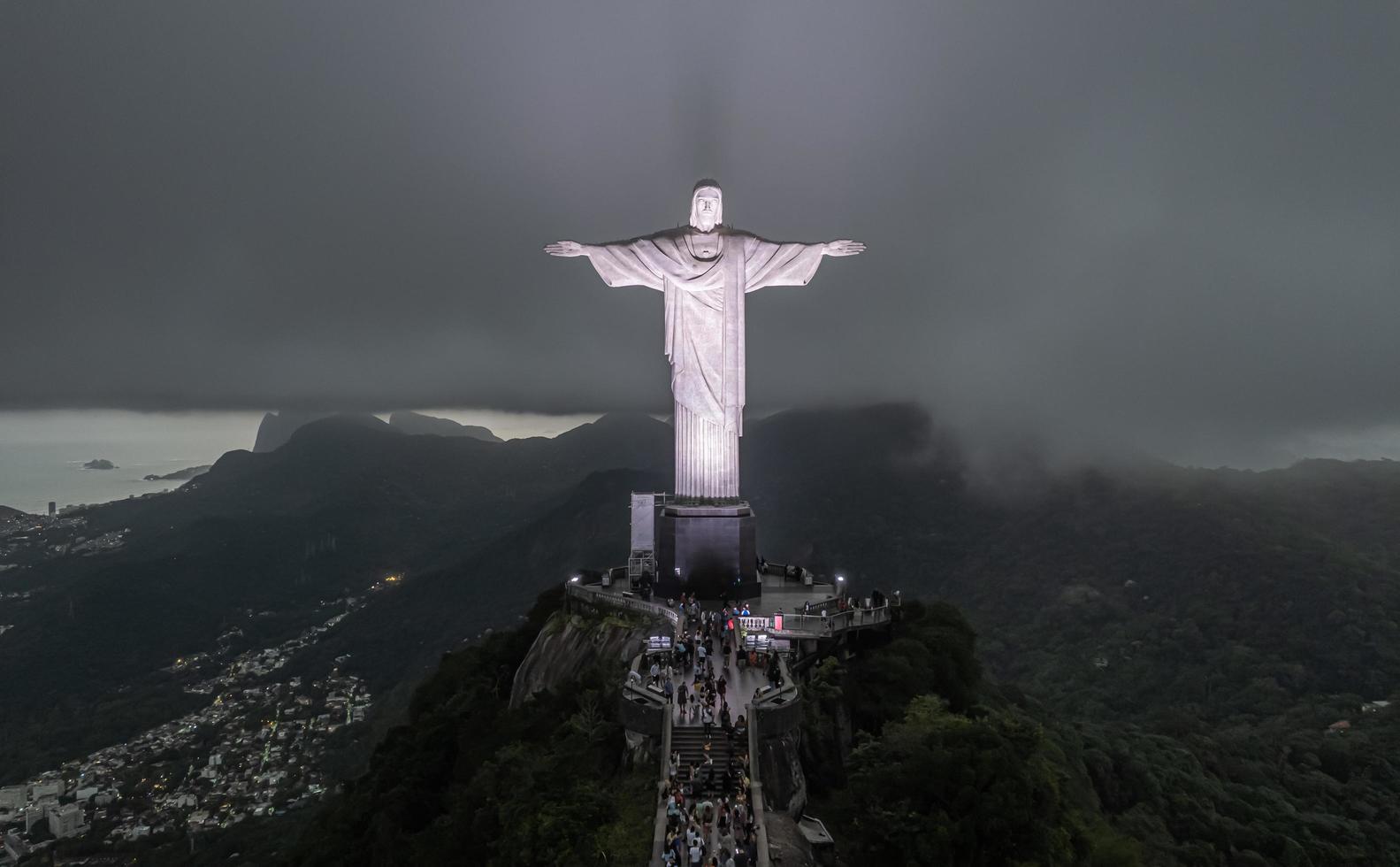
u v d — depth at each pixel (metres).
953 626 65.81
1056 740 104.38
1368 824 118.50
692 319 68.50
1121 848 52.81
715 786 38.38
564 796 40.16
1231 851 101.75
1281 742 156.00
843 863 38.38
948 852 36.75
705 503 68.75
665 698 44.62
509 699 69.62
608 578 75.81
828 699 53.50
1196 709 190.38
